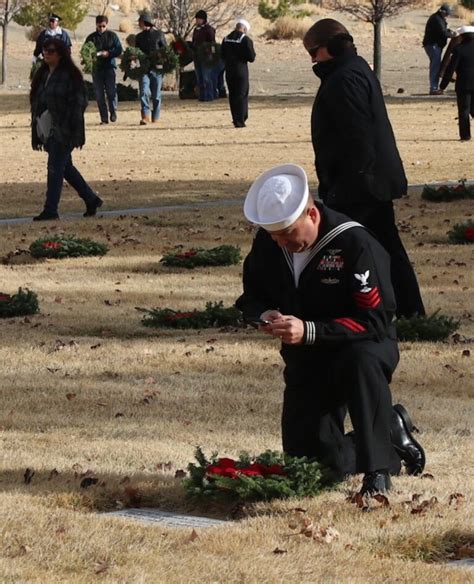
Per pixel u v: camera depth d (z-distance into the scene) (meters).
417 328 10.46
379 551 5.42
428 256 14.59
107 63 31.30
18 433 7.82
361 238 5.98
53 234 16.56
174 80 40.50
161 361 9.96
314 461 6.32
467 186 19.89
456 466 6.98
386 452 6.11
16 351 10.33
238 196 20.08
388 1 37.75
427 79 40.19
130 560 5.18
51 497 6.25
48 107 17.19
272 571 5.06
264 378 9.41
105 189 20.89
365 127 9.46
